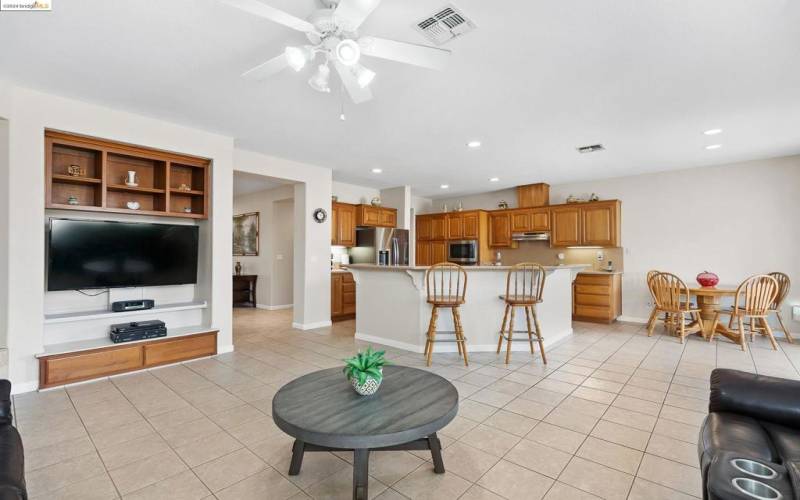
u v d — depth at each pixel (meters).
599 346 4.61
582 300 6.32
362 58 2.57
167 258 3.99
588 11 2.07
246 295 8.19
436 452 1.99
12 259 3.01
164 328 3.80
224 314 4.28
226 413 2.71
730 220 5.49
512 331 3.98
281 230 8.03
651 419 2.61
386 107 3.44
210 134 4.15
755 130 4.00
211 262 4.18
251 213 8.41
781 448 1.38
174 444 2.28
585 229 6.45
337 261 7.35
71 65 2.69
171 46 2.44
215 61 2.63
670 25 2.19
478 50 2.47
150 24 2.21
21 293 3.06
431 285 4.29
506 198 7.77
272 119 3.75
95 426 2.50
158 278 3.94
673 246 5.94
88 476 1.95
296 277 5.79
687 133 4.11
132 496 1.80
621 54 2.51
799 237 5.04
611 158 5.20
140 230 3.81
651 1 1.98
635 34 2.28
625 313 6.38
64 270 3.39
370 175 6.39
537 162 5.43
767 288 4.46
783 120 3.70
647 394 3.06
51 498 1.78
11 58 2.59
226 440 2.33
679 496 1.79
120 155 3.76
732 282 5.47
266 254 8.01
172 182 4.19
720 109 3.43
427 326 4.34
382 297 4.75
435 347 4.34
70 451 2.19
